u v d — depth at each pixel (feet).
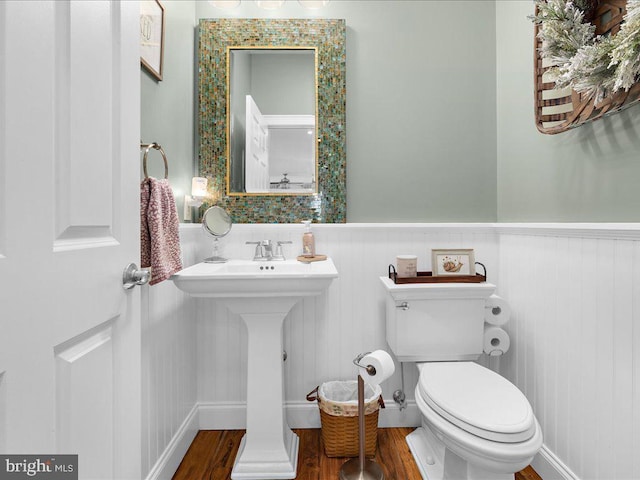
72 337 2.13
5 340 1.67
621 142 3.76
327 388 5.83
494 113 6.14
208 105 6.11
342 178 6.13
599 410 3.86
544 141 5.01
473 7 6.15
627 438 3.52
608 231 3.69
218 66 6.10
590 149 4.18
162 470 4.53
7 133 1.69
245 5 6.18
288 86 6.14
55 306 1.99
